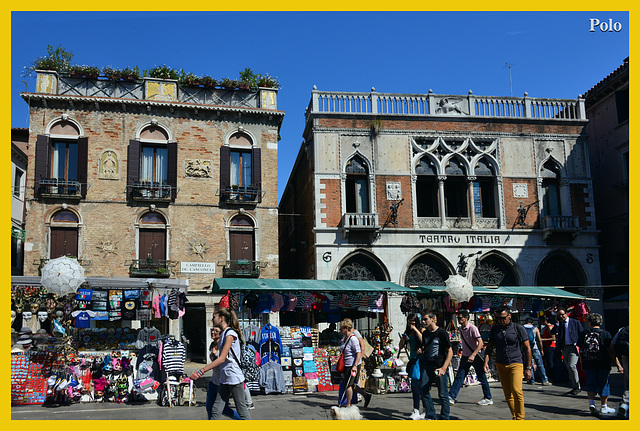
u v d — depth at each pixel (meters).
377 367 13.87
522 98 26.44
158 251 22.53
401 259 24.05
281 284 14.80
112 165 22.55
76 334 14.28
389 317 23.33
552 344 16.05
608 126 28.00
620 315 25.02
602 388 10.34
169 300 14.07
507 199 25.39
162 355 12.20
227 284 14.28
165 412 10.95
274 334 14.41
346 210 24.55
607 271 27.53
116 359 12.79
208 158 23.47
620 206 26.86
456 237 24.61
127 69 23.20
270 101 24.58
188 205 22.92
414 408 9.88
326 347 15.26
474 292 16.61
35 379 12.04
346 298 16.61
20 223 24.66
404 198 24.58
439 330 9.63
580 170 26.27
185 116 23.53
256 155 23.97
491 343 9.34
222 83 24.08
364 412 10.77
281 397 13.28
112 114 22.88
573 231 24.97
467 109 26.06
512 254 24.91
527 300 19.48
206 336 22.17
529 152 26.00
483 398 11.93
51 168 22.28
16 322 18.05
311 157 25.16
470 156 25.67
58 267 11.66
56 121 22.34
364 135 24.81
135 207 22.48
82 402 12.30
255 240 23.41
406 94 25.56
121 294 14.06
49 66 22.56
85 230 21.88
